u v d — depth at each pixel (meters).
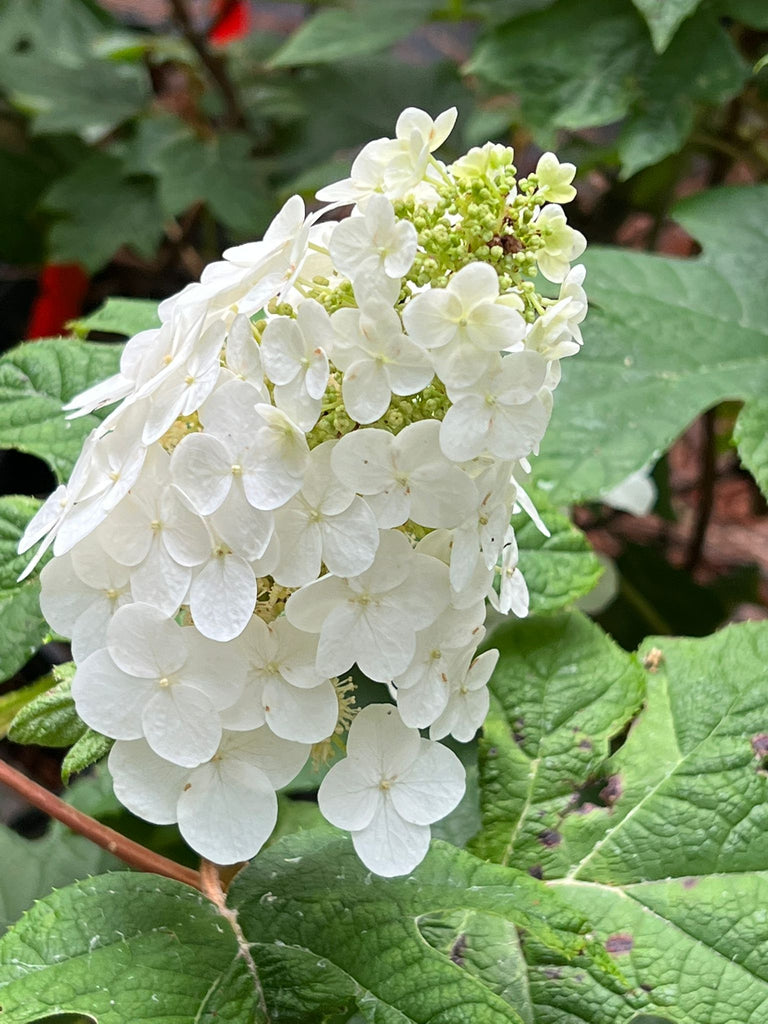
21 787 0.39
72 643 0.33
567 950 0.33
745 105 0.77
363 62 0.94
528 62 0.63
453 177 0.32
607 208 0.88
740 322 0.55
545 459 0.49
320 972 0.34
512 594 0.36
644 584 0.81
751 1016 0.36
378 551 0.32
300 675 0.32
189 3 0.88
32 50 1.03
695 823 0.40
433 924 0.39
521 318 0.30
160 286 1.05
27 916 0.34
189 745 0.32
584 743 0.42
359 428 0.32
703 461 0.86
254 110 0.93
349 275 0.30
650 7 0.54
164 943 0.34
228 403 0.31
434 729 0.34
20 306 1.05
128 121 0.95
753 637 0.43
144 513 0.32
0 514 0.43
